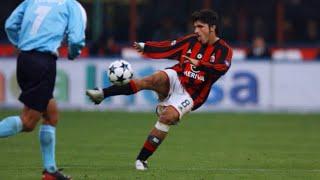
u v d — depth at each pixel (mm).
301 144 49125
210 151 44281
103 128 57719
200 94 34531
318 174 34688
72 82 73312
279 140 51469
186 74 34219
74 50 30062
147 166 35750
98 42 80375
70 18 30125
